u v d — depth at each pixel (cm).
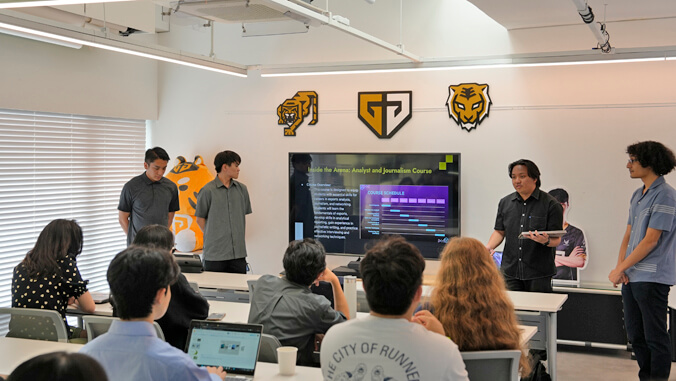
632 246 479
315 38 756
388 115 728
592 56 566
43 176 664
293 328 338
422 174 693
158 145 827
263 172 783
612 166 648
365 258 223
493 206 691
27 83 630
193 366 218
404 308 218
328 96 753
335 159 723
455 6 702
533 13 604
